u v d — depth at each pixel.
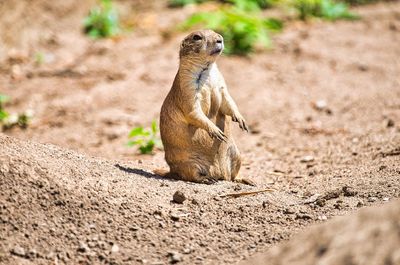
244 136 18.56
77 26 27.52
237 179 13.45
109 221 10.39
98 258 9.71
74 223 10.27
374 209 8.13
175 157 12.91
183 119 12.64
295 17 28.34
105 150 17.56
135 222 10.48
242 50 24.50
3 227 10.03
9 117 20.19
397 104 20.19
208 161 12.87
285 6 29.11
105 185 11.13
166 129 12.89
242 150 17.33
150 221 10.55
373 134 17.12
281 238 10.12
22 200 10.38
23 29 26.84
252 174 14.80
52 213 10.34
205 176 12.80
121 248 9.91
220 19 24.22
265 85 22.11
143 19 27.88
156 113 20.38
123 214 10.58
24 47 26.02
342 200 11.38
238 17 24.27
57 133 19.31
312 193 12.02
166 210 10.89
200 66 12.48
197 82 12.52
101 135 18.98
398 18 28.98
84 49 25.58
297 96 21.41
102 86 22.41
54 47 25.94
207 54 12.34
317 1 27.94
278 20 27.70
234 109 13.01
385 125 18.19
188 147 12.75
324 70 23.36
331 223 8.32
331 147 16.69
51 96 22.00
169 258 9.70
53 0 28.44
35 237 9.95
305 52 24.66
